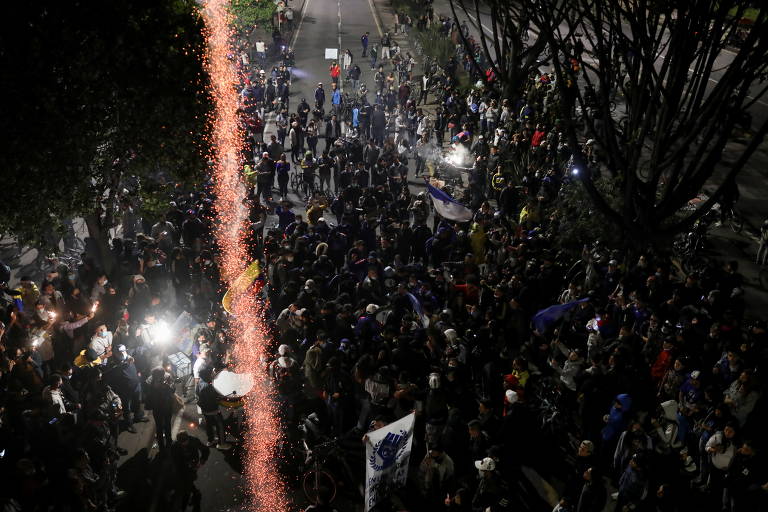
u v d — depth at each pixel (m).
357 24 60.38
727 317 14.80
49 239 19.02
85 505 11.00
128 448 13.94
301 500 12.80
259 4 49.12
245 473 13.36
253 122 28.95
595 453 13.12
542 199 20.83
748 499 11.07
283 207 20.83
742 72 14.62
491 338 14.79
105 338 14.52
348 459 13.16
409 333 14.86
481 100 33.22
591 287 17.20
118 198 19.33
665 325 14.43
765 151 30.00
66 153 14.38
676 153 16.12
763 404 13.01
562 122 25.41
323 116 32.62
